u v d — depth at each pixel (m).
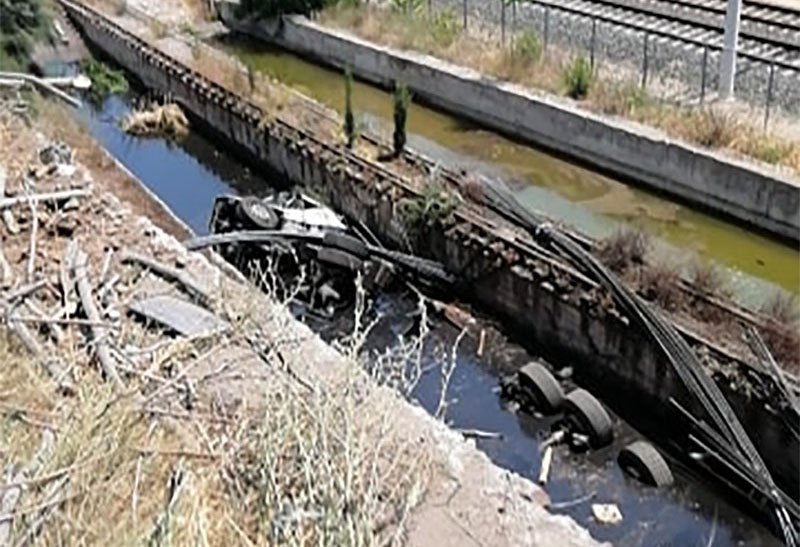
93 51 26.56
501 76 20.39
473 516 6.25
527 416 12.20
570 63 19.86
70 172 11.09
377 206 16.19
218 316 8.26
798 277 15.33
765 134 16.73
